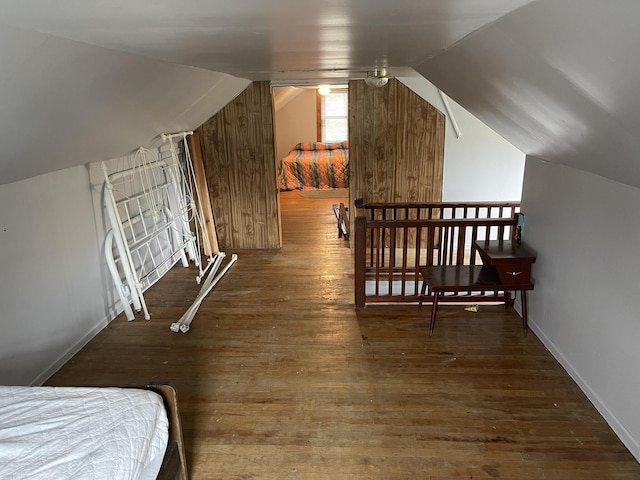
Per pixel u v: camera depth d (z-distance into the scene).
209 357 3.16
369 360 3.06
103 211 3.69
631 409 2.24
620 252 2.32
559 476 2.12
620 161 2.00
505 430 2.41
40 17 1.31
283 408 2.62
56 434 1.56
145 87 2.79
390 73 4.41
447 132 4.95
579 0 1.05
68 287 3.22
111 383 2.90
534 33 1.40
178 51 2.16
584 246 2.66
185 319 3.63
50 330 3.03
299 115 9.48
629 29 1.05
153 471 1.70
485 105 2.74
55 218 3.09
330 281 4.42
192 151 5.00
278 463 2.23
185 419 2.54
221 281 4.48
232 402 2.68
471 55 2.05
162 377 2.94
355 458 2.25
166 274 4.75
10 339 2.69
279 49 2.31
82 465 1.44
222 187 5.31
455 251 5.25
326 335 3.40
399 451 2.29
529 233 3.42
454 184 5.11
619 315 2.34
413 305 3.84
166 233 4.86
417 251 3.68
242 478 2.15
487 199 5.15
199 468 2.21
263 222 5.39
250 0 1.22
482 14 1.40
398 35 1.84
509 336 3.33
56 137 2.52
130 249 4.05
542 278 3.22
